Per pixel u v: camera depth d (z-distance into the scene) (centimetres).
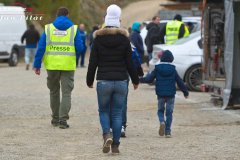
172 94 1302
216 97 2077
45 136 1312
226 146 1162
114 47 1036
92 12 10125
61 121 1442
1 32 4356
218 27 2069
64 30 1459
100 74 1042
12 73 3569
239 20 1841
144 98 2167
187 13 5472
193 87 2403
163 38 2967
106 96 1054
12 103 1961
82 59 4316
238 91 1825
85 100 2077
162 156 1060
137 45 2436
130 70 1055
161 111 1325
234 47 1834
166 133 1297
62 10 1476
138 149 1141
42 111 1772
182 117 1644
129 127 1468
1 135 1316
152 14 9869
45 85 2686
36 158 1041
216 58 2075
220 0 2080
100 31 1034
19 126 1468
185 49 2409
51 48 1451
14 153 1090
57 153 1094
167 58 1310
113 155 1070
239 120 1573
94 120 1593
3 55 4378
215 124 1503
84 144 1203
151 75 1318
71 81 1458
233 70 1830
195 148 1146
